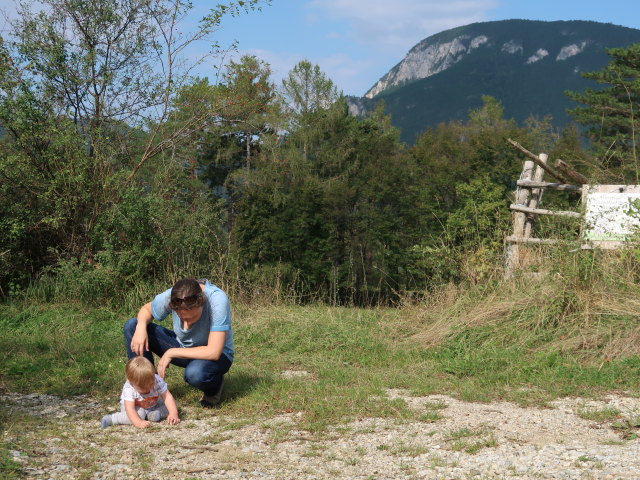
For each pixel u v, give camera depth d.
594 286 7.66
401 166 32.75
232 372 6.54
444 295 9.48
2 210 10.88
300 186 29.72
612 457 3.80
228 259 11.39
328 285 27.47
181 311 4.98
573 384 5.93
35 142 11.08
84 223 11.13
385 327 8.74
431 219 28.28
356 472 3.74
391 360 7.36
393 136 39.09
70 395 5.83
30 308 9.74
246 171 29.92
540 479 3.51
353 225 28.31
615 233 8.80
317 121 32.62
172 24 11.95
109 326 9.17
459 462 3.85
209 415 5.14
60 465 3.88
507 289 8.67
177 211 11.43
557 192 23.67
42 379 6.37
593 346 6.89
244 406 5.30
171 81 12.18
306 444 4.32
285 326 8.86
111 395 5.78
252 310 10.09
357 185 29.42
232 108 13.75
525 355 7.03
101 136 11.66
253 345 8.28
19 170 10.79
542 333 7.40
